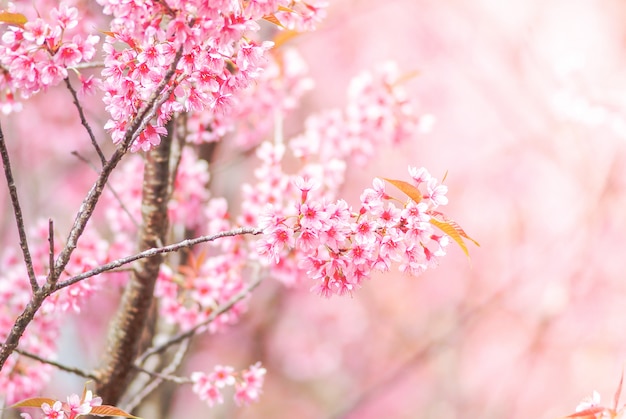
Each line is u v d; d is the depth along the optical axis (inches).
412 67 605.9
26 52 105.6
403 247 109.3
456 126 611.2
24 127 366.3
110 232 259.6
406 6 585.9
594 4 505.4
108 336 165.0
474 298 513.3
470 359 524.4
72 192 367.6
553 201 549.6
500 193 569.0
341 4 510.9
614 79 408.8
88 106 305.3
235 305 190.7
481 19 536.1
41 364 183.0
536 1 518.0
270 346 516.4
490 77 518.0
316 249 111.7
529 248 530.6
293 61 219.8
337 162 201.3
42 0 184.7
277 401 550.0
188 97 106.2
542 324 441.4
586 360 491.8
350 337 553.6
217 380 167.3
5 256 206.1
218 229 189.2
